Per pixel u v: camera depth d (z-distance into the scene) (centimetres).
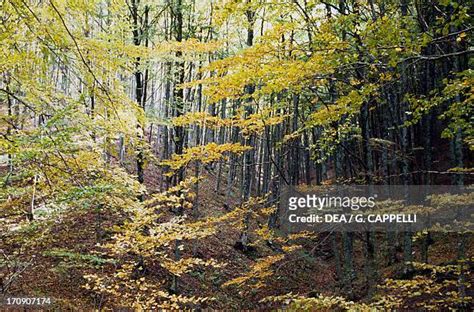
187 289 1271
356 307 565
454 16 504
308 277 1515
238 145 823
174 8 1298
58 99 585
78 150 568
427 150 1388
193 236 741
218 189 2553
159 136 2841
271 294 1320
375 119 1597
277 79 566
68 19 482
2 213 750
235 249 1730
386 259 1382
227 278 1459
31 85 507
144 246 695
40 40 433
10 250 934
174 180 1694
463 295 820
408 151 1357
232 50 1661
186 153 860
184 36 1415
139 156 1080
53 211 664
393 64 517
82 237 1160
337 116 660
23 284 933
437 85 1309
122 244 691
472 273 1002
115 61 507
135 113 561
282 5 745
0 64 479
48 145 513
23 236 786
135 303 684
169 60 1038
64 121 534
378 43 530
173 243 1480
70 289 976
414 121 706
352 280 1247
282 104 1031
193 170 2445
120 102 526
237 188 2827
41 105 531
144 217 705
